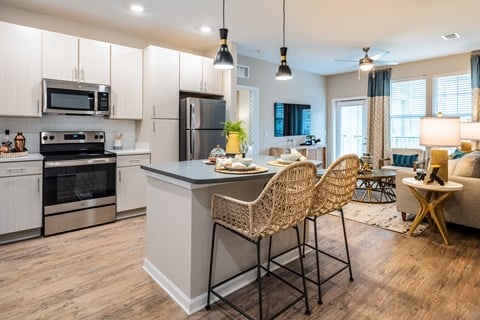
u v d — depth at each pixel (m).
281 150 6.30
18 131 3.54
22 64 3.28
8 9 3.44
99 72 3.82
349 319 1.89
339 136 7.77
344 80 7.54
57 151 3.77
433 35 4.59
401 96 6.54
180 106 4.45
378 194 5.41
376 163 6.68
